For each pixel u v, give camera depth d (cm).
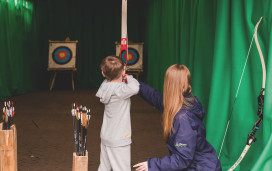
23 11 654
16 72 616
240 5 198
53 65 741
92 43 826
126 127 155
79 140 135
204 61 256
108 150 154
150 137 309
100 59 830
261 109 153
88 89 774
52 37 786
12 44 594
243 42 197
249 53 192
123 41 190
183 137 115
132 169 218
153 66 633
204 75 257
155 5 605
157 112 454
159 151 262
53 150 260
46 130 332
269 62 163
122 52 198
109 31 825
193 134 115
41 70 770
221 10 213
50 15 779
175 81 123
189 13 316
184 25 321
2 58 548
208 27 252
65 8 791
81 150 136
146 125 365
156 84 597
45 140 292
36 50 731
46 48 778
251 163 187
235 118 200
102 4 817
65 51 750
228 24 213
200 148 123
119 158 153
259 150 181
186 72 126
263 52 180
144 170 116
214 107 216
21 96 608
